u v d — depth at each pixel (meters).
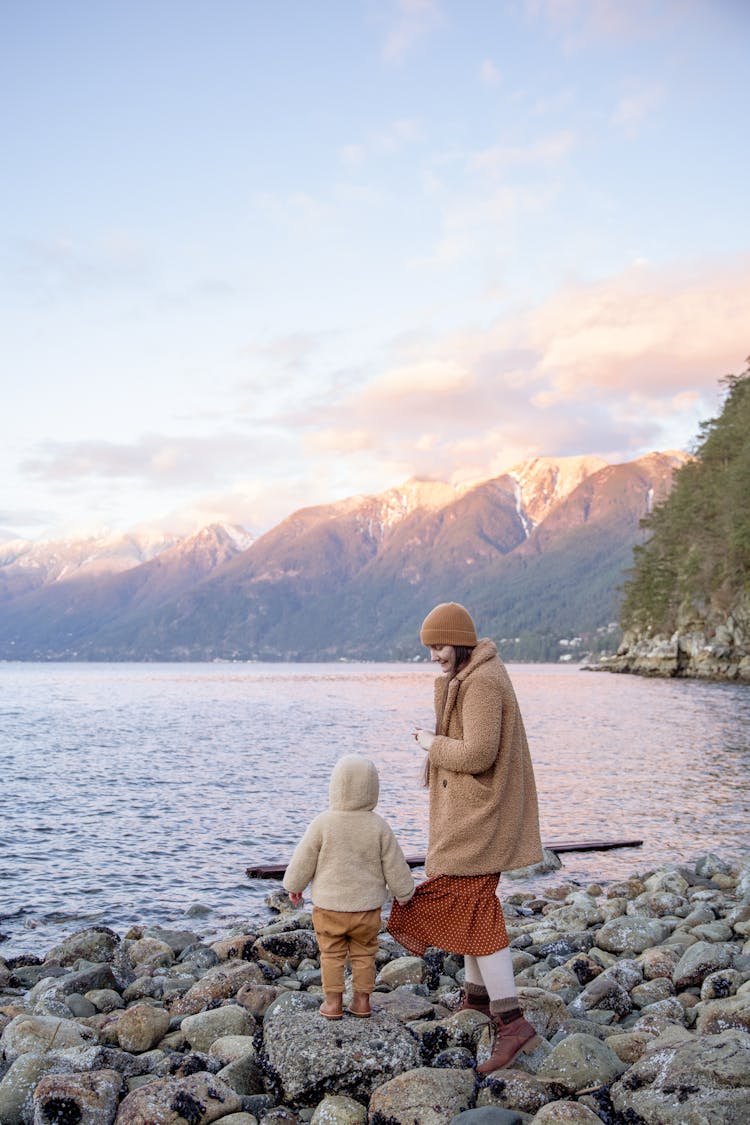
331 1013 4.76
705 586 86.44
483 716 4.53
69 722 40.34
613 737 30.06
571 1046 4.56
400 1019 5.23
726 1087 3.93
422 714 46.81
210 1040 5.32
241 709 51.50
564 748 26.64
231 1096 4.31
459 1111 4.06
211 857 12.94
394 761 24.33
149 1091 4.19
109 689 84.31
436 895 4.69
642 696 56.53
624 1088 4.18
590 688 69.94
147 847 13.56
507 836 4.59
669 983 6.35
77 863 12.52
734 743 27.88
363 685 97.88
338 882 4.74
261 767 23.33
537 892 10.99
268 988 6.00
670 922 8.54
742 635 79.69
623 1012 5.86
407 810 16.31
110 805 17.36
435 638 4.76
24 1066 4.58
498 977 4.54
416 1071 4.25
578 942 7.93
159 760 24.98
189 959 7.67
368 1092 4.37
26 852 13.19
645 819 15.56
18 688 85.81
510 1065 4.57
